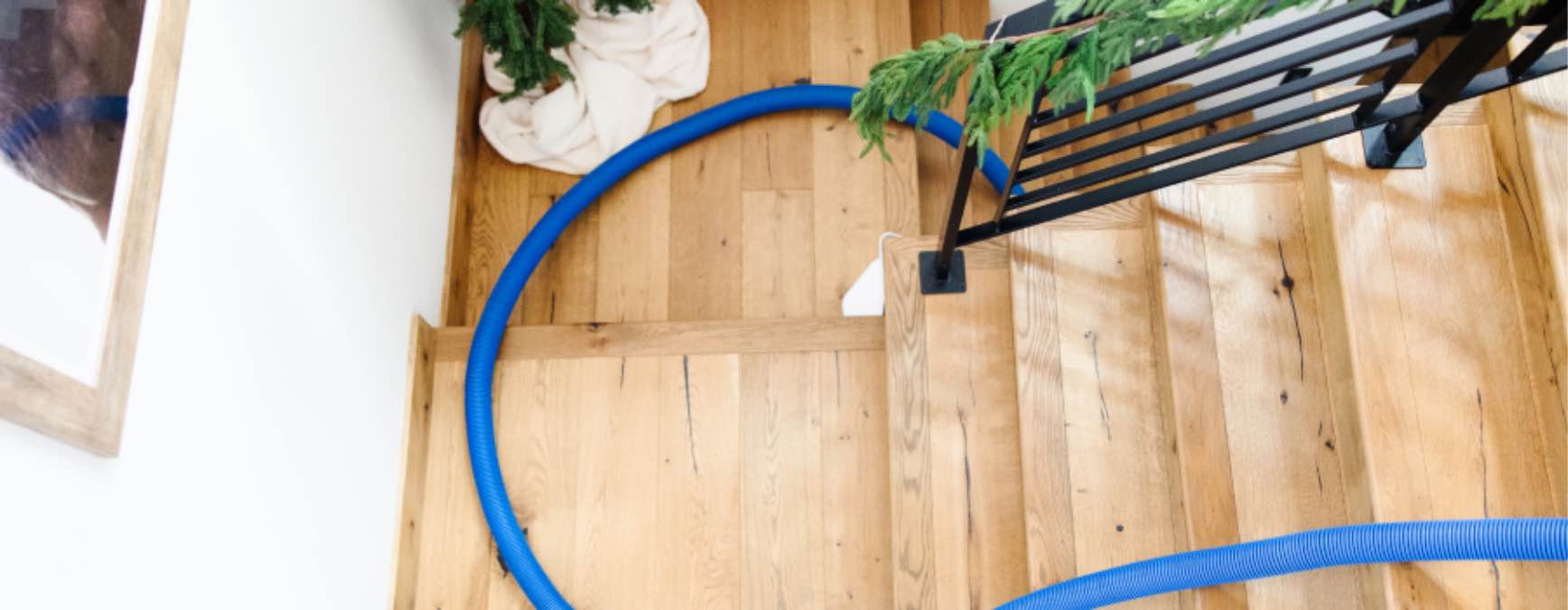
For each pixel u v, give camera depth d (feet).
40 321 3.96
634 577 7.82
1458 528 5.09
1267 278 6.48
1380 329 5.77
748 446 8.02
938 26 10.37
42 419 3.93
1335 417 6.07
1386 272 5.88
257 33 5.87
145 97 4.64
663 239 9.03
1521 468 5.44
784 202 9.11
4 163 3.77
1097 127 5.27
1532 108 5.65
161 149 4.76
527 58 8.33
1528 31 5.76
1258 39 4.53
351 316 7.00
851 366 8.14
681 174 9.18
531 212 9.19
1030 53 4.60
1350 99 5.30
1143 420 6.71
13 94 3.82
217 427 5.40
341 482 6.84
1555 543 4.87
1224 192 6.70
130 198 4.53
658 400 8.11
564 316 8.84
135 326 4.57
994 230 6.59
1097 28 4.33
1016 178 5.78
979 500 7.04
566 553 7.86
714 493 7.95
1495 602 5.28
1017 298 7.02
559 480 7.98
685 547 7.86
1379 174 6.10
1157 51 4.36
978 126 4.93
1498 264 5.85
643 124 9.28
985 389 7.22
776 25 9.71
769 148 9.25
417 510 7.89
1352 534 5.33
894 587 6.95
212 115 5.40
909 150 9.21
